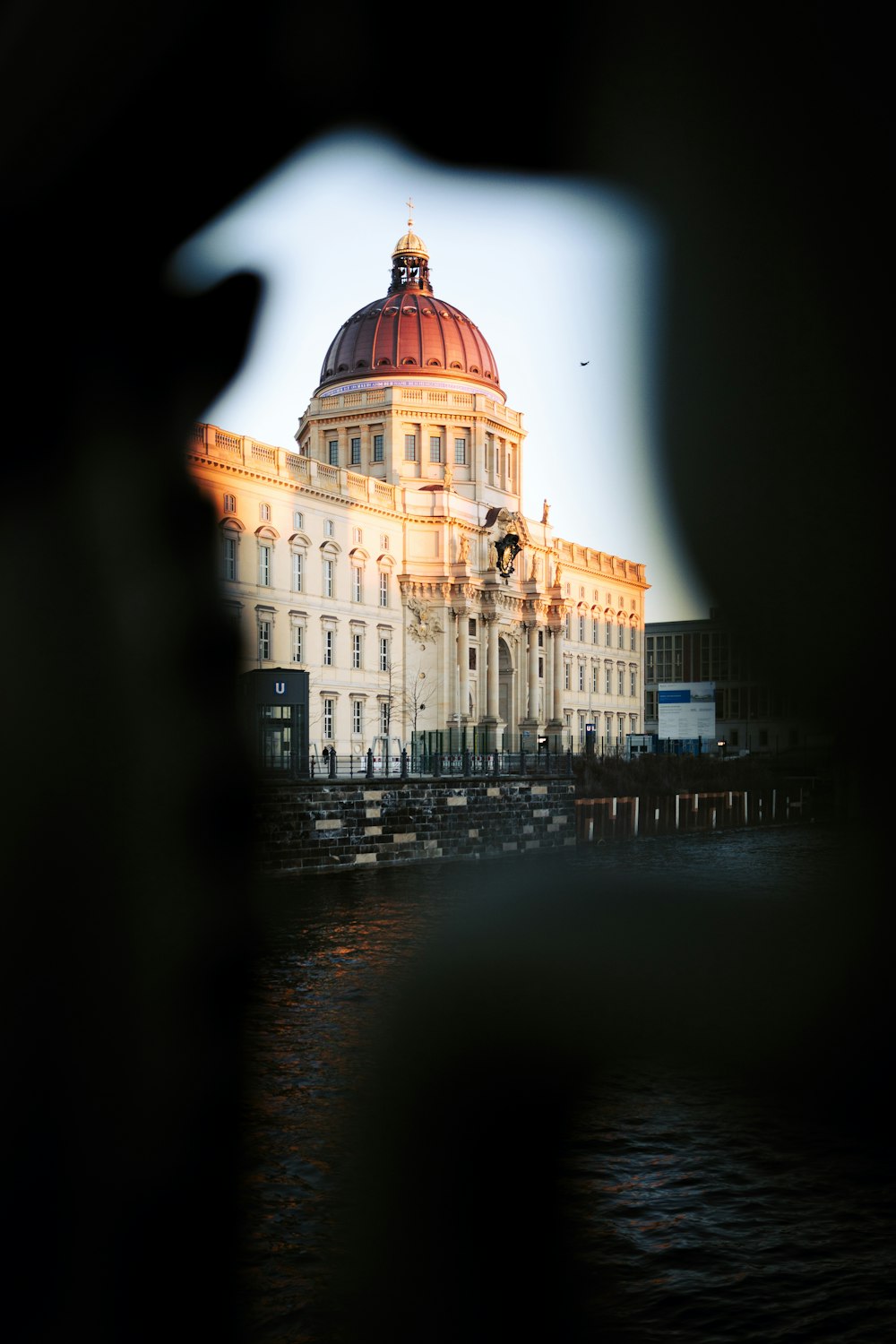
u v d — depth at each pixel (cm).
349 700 8019
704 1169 1235
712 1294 934
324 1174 1128
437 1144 1218
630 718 12038
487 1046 1730
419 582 8919
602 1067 1612
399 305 10738
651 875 4259
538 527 10644
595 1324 859
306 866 3903
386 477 10306
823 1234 1087
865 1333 879
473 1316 838
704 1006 2017
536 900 3516
